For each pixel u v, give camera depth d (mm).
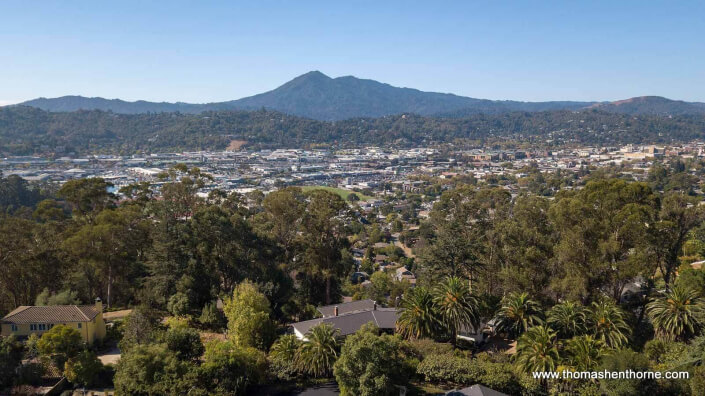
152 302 72000
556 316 56469
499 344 63500
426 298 59562
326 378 53500
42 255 75125
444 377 50875
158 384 46281
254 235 79250
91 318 59812
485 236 77625
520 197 90438
